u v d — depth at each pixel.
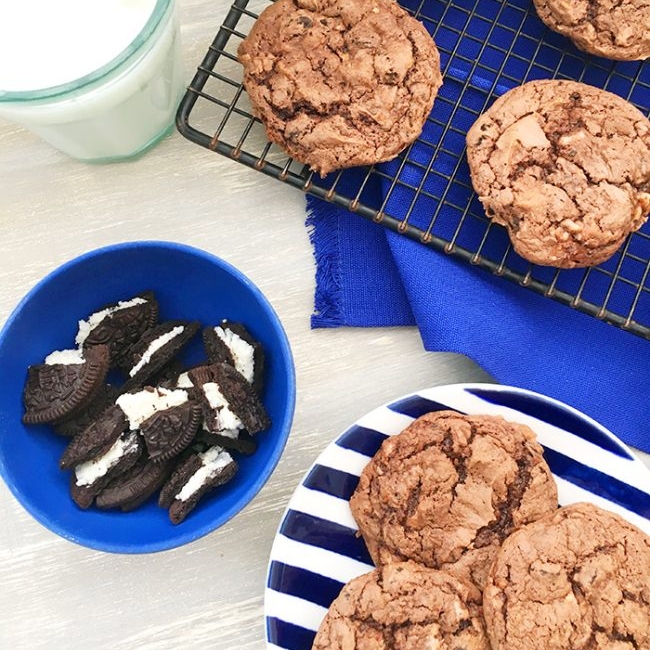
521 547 0.38
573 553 0.38
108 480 0.40
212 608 0.44
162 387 0.42
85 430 0.40
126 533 0.39
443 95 0.45
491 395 0.41
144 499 0.41
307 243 0.46
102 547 0.38
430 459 0.40
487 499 0.39
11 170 0.46
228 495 0.40
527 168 0.41
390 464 0.40
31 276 0.46
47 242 0.46
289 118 0.42
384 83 0.42
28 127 0.42
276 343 0.41
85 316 0.44
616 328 0.44
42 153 0.46
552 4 0.43
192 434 0.40
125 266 0.42
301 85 0.42
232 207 0.46
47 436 0.42
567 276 0.44
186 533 0.38
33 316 0.41
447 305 0.43
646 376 0.44
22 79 0.38
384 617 0.38
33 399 0.40
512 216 0.41
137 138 0.45
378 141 0.42
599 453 0.41
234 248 0.46
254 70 0.42
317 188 0.43
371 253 0.45
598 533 0.38
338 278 0.45
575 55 0.45
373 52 0.42
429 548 0.39
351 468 0.41
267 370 0.43
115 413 0.40
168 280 0.43
